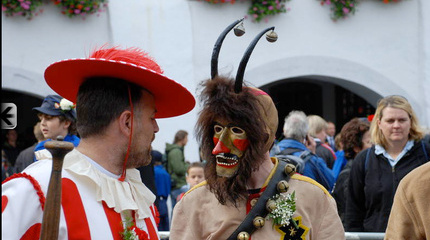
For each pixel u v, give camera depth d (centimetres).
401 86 858
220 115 225
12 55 745
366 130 462
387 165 382
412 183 239
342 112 1091
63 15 761
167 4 781
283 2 819
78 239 178
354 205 396
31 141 1038
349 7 836
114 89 192
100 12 770
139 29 773
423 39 856
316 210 235
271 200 229
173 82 196
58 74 200
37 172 182
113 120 191
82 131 193
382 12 855
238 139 224
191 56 787
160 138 776
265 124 227
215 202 235
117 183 193
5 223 170
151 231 205
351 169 396
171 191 690
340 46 845
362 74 850
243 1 809
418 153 378
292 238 227
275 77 823
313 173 450
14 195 175
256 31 813
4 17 741
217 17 801
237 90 228
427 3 859
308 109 1116
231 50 805
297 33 830
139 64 193
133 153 196
